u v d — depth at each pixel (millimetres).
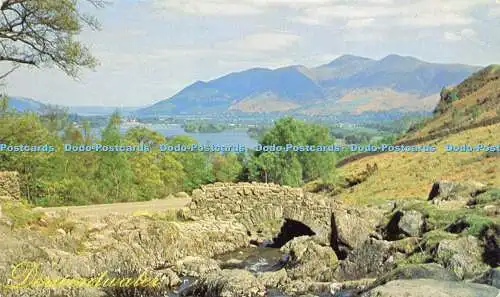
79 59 35500
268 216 40844
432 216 29125
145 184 70125
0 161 56781
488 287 14000
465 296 13297
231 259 34875
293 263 29406
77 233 32000
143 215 38719
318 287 24297
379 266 25469
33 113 67812
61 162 59781
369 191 79500
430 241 24516
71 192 56219
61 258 27781
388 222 31984
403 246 25625
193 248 36062
